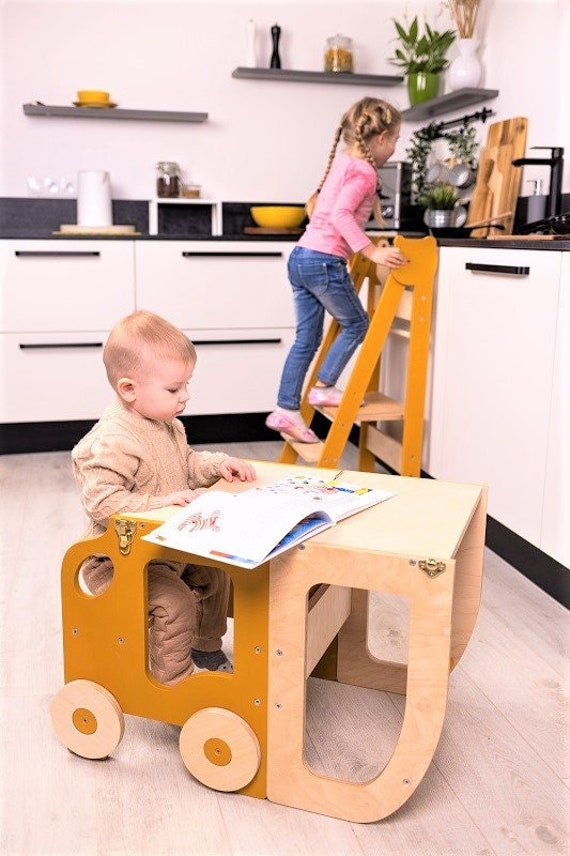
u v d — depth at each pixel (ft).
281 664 4.18
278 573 4.07
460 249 8.11
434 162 12.14
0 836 4.09
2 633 6.20
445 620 3.82
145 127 12.60
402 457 8.95
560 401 6.58
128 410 4.91
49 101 12.26
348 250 9.12
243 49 12.69
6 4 11.89
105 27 12.25
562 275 6.48
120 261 11.32
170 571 4.76
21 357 11.27
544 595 7.03
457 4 10.88
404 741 4.03
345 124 8.95
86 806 4.33
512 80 10.35
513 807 4.35
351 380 8.66
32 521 8.70
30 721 5.08
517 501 7.32
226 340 11.84
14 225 12.38
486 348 7.72
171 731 5.01
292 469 5.30
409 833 4.14
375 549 3.92
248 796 4.42
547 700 5.39
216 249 11.59
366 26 13.05
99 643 4.58
